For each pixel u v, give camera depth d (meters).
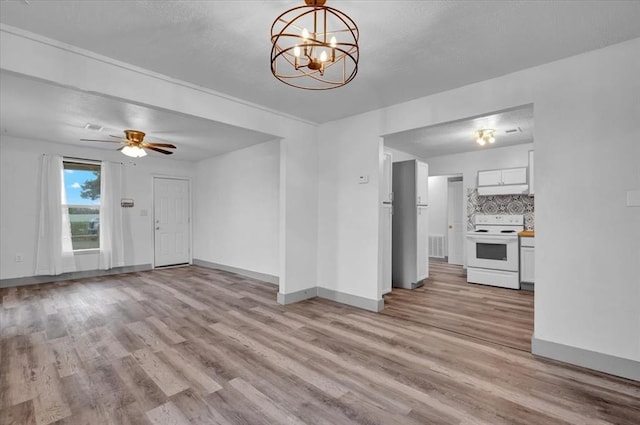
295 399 1.93
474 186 6.01
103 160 5.73
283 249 3.96
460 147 5.63
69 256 5.32
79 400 1.91
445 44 2.25
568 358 2.41
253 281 5.29
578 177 2.40
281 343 2.76
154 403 1.88
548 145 2.52
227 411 1.81
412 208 4.90
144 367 2.32
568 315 2.42
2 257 4.77
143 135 4.19
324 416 1.77
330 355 2.53
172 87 2.85
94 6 1.84
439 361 2.44
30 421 1.72
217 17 1.95
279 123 3.85
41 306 3.82
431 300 4.17
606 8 1.84
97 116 3.77
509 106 2.71
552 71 2.51
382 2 1.78
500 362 2.42
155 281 5.26
